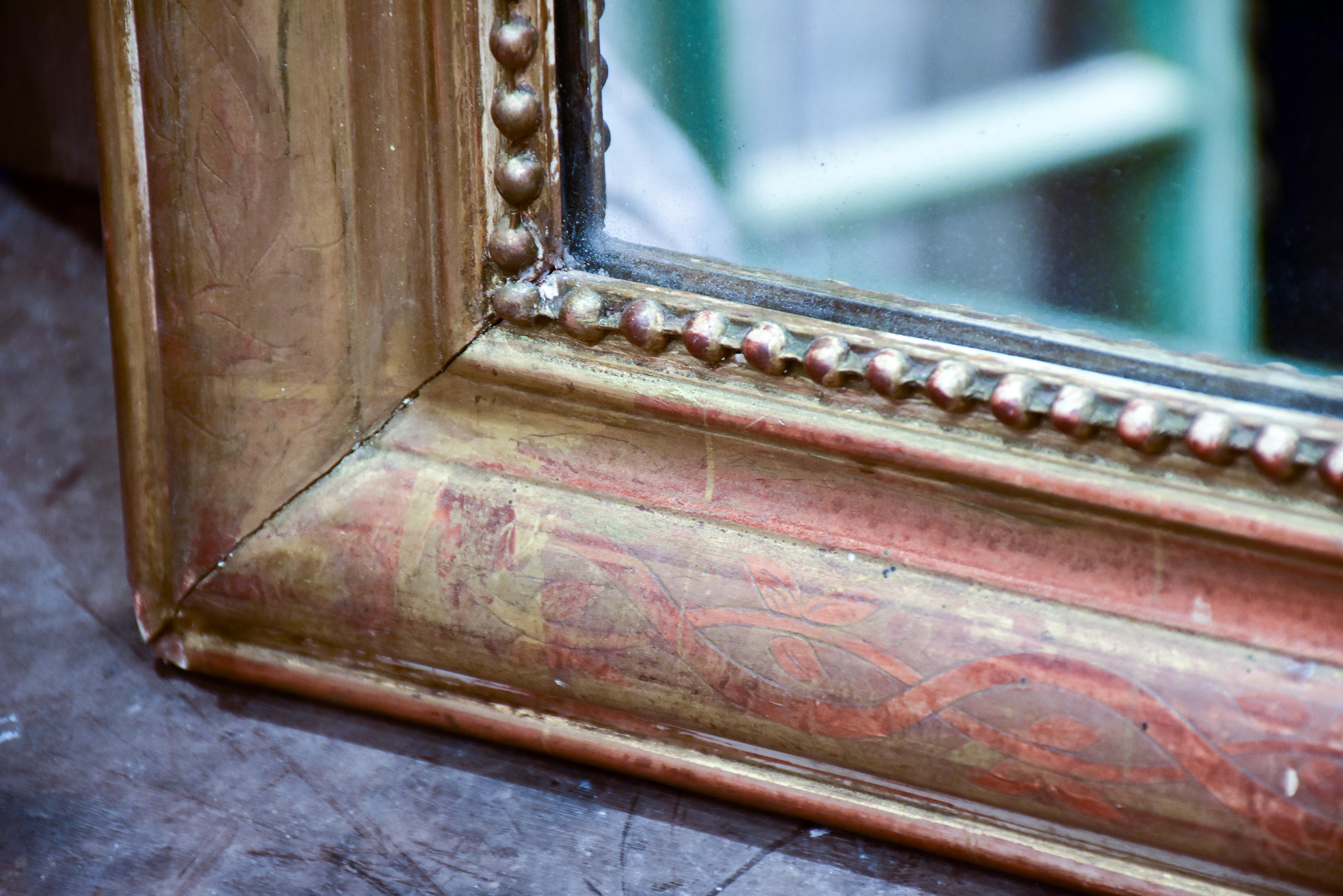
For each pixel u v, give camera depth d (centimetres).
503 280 59
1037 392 56
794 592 57
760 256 58
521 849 57
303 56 58
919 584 57
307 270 59
